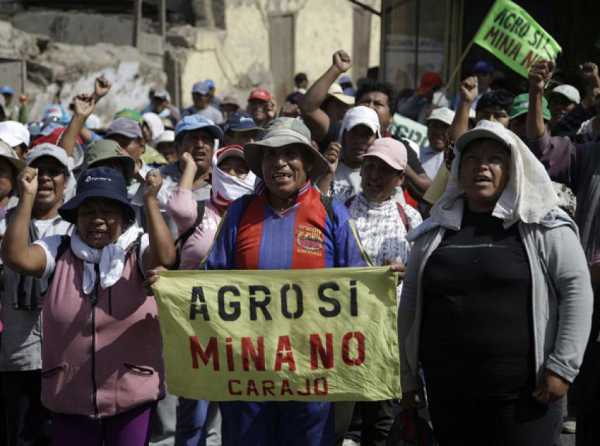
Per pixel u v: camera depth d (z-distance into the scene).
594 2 13.52
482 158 4.17
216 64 23.30
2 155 5.59
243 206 4.58
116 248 4.63
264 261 4.44
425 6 14.99
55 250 4.68
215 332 4.42
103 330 4.59
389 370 4.34
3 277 5.37
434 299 4.25
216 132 6.38
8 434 5.57
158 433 6.38
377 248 5.39
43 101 19.39
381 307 4.34
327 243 4.46
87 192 4.56
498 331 4.10
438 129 7.75
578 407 5.06
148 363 4.66
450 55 14.55
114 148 6.43
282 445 4.54
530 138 5.20
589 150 5.23
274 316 4.40
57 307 4.61
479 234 4.21
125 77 20.61
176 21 23.97
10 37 19.16
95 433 4.65
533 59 8.18
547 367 4.08
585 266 4.13
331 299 4.36
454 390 4.21
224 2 23.80
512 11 8.20
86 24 22.06
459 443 4.29
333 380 4.37
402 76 15.52
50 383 4.65
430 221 4.33
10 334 5.39
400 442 4.55
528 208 4.11
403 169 5.48
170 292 4.43
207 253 4.68
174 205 5.01
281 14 25.19
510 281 4.11
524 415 4.13
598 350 4.93
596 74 7.98
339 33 26.59
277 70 25.41
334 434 4.59
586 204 5.19
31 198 4.57
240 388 4.42
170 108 15.30
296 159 4.44
